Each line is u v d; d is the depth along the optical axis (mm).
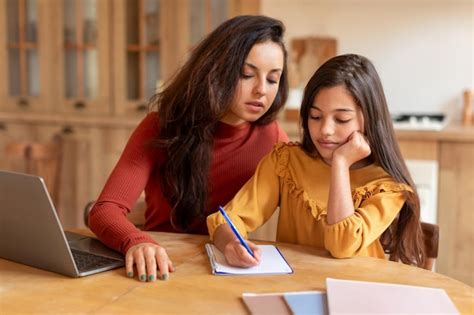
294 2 3367
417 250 1402
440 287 1099
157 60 3281
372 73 1356
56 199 3191
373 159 1412
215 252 1286
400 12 3266
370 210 1300
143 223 1801
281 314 962
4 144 3387
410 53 3281
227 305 1006
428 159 2674
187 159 1549
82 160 3275
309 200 1391
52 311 976
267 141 1683
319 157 1462
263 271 1166
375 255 1394
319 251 1319
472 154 2621
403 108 3320
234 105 1478
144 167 1524
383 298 1009
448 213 2680
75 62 3393
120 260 1223
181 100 1527
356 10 3309
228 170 1632
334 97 1305
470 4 3182
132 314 965
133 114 3316
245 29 1447
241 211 1420
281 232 1493
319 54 3299
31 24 3439
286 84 1629
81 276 1136
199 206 1581
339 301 990
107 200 1416
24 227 1158
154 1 3238
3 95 3520
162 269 1142
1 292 1058
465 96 3117
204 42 1521
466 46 3215
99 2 3291
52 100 3439
